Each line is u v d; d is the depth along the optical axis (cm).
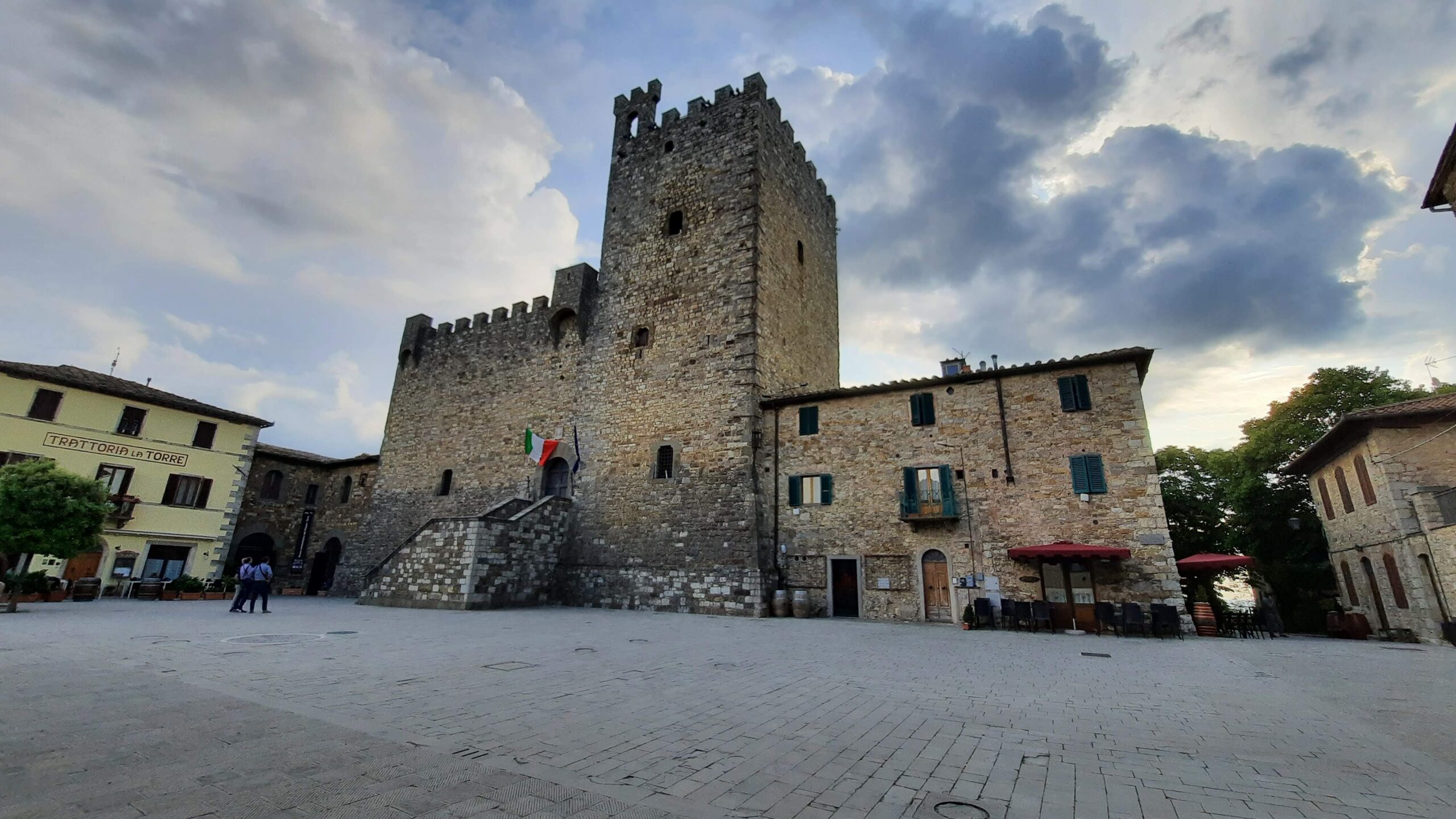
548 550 2556
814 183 3475
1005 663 1168
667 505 2516
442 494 3253
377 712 686
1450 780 516
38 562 2634
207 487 3238
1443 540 1841
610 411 2816
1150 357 2014
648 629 1650
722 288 2714
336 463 3875
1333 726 699
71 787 446
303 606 2356
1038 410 2108
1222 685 948
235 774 480
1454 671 1152
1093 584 1900
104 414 2952
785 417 2498
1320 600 2845
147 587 2797
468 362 3434
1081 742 623
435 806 426
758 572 2244
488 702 746
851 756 569
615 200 3203
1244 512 3175
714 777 503
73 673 861
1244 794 480
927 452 2222
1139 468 1930
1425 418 2089
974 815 435
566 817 414
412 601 2317
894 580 2156
